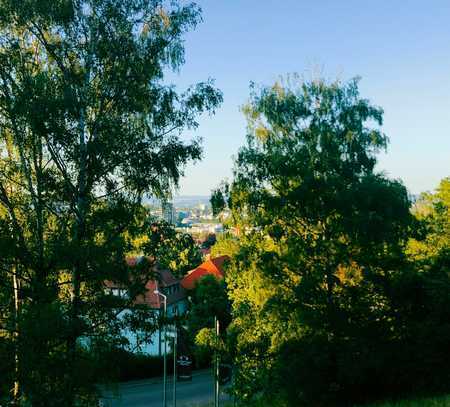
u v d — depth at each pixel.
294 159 16.95
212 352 19.58
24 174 14.16
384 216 15.16
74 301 13.04
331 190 16.12
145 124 14.38
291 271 17.73
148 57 14.09
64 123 12.43
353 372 14.32
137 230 14.27
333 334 15.98
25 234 14.23
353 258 16.45
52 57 14.09
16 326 12.35
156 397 32.53
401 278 16.36
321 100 18.09
